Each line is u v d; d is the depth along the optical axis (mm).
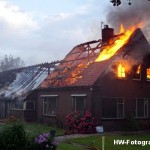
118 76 28141
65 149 16250
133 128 27734
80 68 30984
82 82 27797
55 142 12094
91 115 26266
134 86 29062
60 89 30031
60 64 35562
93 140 20781
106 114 27172
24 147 11523
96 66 28906
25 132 11906
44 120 32344
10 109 36906
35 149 11758
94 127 25781
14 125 11680
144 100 29656
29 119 33875
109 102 27484
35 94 34406
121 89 28156
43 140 11812
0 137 11305
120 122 27734
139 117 29078
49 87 31641
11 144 11250
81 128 25375
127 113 28219
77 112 26734
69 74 31203
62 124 29266
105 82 27281
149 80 30109
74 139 21500
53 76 33812
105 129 26812
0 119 35031
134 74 29297
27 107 33906
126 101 28344
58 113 30234
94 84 26422
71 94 28672
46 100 32500
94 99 26594
